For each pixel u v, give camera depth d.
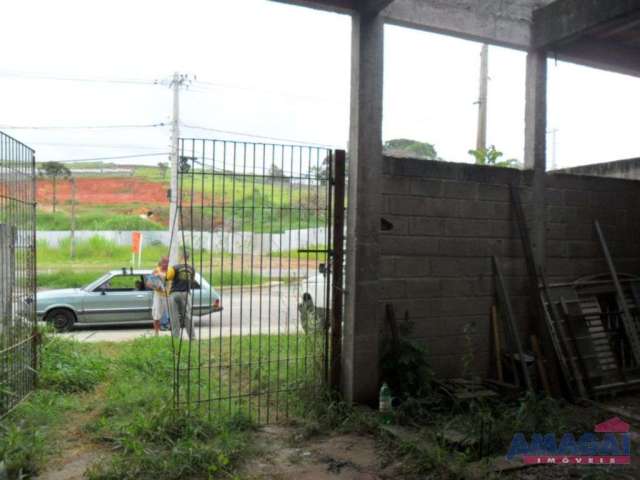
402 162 5.39
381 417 4.65
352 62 5.14
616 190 6.82
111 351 7.63
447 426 4.35
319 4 4.87
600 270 6.70
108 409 4.84
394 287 5.36
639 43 6.55
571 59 6.41
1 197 4.74
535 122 6.17
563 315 6.12
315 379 5.21
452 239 5.68
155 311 9.43
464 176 5.75
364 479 3.70
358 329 5.04
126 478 3.53
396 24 5.34
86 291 11.11
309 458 4.02
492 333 5.88
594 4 5.51
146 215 41.59
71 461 3.85
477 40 5.84
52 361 6.05
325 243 5.23
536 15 6.09
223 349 7.53
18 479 3.49
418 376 5.11
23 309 5.25
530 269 6.02
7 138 4.74
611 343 6.38
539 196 6.18
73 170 51.44
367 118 5.09
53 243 31.19
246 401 5.18
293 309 11.76
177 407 4.46
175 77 21.77
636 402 5.69
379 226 5.17
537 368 5.63
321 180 5.14
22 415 4.58
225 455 3.84
